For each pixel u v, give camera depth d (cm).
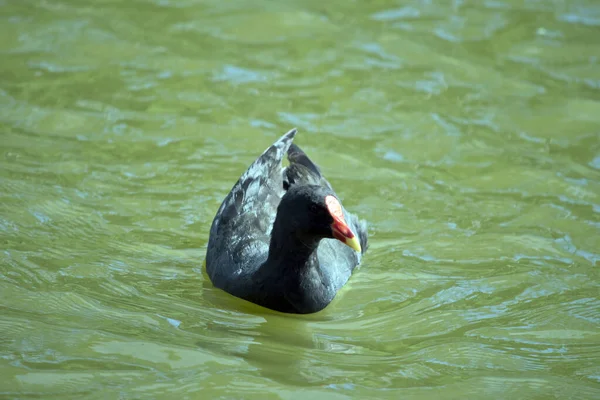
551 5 2120
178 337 1034
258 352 1012
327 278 1157
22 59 1792
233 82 1759
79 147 1502
